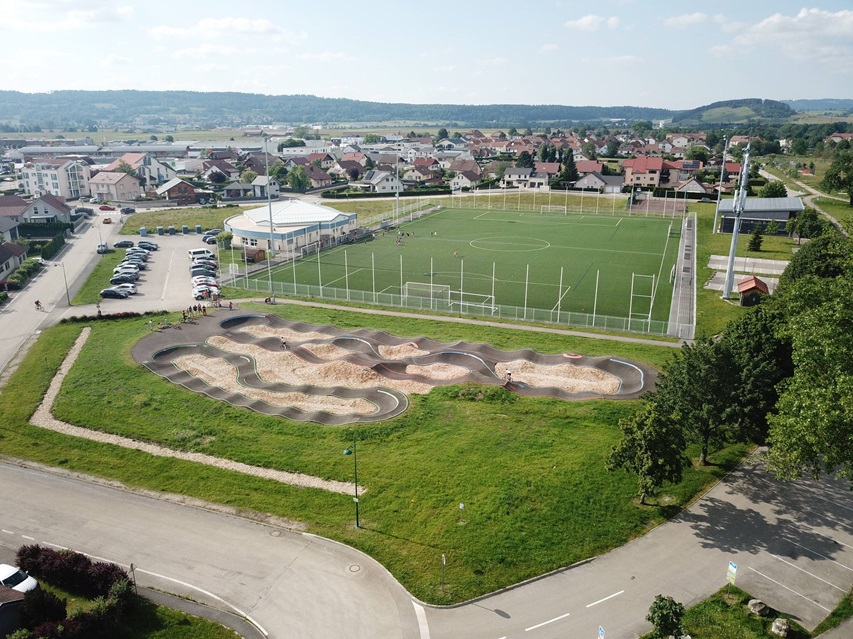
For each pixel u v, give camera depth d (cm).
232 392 6362
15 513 4494
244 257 11962
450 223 16650
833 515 4428
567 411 5881
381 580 3822
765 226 14275
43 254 12281
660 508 4478
